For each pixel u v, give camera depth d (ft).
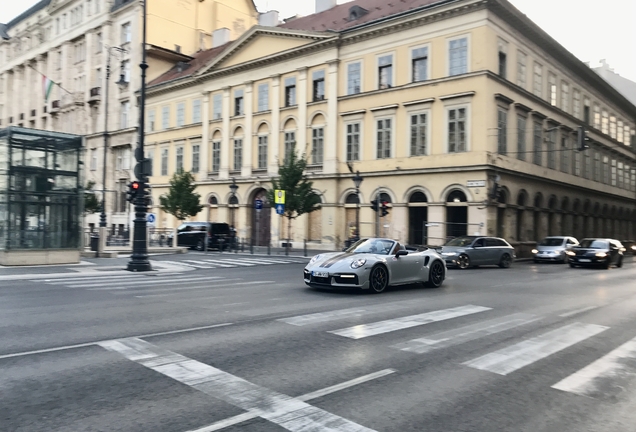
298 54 119.96
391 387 16.48
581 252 81.87
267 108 128.67
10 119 229.04
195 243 112.68
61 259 66.80
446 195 96.53
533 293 42.39
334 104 113.39
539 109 112.57
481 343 22.90
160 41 165.58
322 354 20.47
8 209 62.44
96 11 177.99
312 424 13.28
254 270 64.54
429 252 45.98
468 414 14.32
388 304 34.22
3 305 32.63
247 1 191.52
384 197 105.81
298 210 104.06
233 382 16.58
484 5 91.66
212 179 140.56
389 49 105.29
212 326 25.94
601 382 17.49
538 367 19.22
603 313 32.19
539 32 106.63
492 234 91.45
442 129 97.04
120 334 23.73
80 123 185.06
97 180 176.14
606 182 158.20
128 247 100.94
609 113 161.27
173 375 17.22
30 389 15.60
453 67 96.27
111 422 13.08
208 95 143.33
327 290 41.96
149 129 162.40
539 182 113.09
